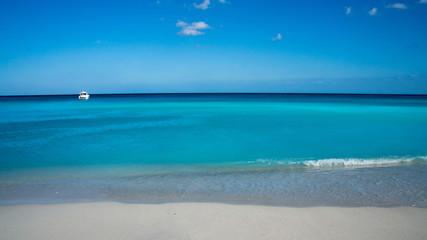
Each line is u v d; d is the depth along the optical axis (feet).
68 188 21.09
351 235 12.66
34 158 32.12
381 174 24.54
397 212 15.57
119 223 13.94
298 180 22.82
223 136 46.75
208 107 130.72
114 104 170.30
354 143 39.78
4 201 18.02
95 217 14.76
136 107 135.33
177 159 31.35
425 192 19.60
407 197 18.54
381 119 69.56
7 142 42.22
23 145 39.83
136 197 18.89
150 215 15.02
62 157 32.65
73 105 160.04
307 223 13.96
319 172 25.44
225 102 191.42
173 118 78.59
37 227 13.51
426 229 13.37
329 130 52.31
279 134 48.37
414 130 51.47
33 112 105.70
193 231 13.00
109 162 30.14
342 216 14.93
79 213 15.33
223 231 13.01
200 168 27.40
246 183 22.09
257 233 12.78
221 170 26.53
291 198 18.44
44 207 16.37
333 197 18.58
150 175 24.98
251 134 48.62
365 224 13.88
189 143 40.81
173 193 19.71
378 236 12.59
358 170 26.03
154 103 182.60
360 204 17.22
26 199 18.51
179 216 14.87
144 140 43.45
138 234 12.73
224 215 14.99
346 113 88.22
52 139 44.78
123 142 41.88
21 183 22.56
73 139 44.68
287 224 13.82
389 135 46.16
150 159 31.48
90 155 33.60
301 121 67.67
